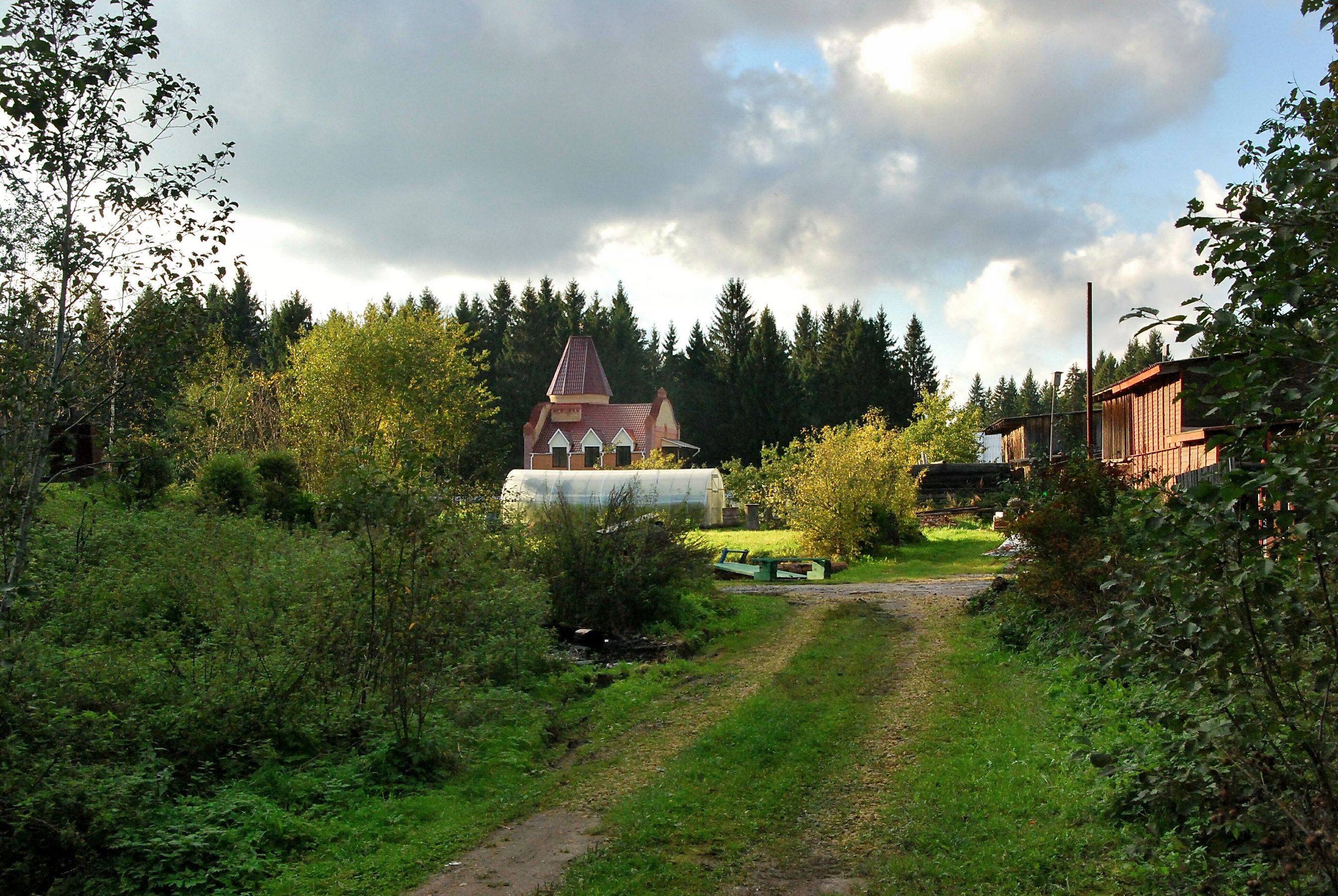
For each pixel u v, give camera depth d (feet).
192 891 20.16
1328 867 12.69
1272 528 12.57
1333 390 11.60
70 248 26.45
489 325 296.10
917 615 60.29
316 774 27.09
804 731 33.27
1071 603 43.98
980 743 30.81
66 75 25.80
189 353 29.04
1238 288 13.09
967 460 198.59
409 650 29.84
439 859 22.49
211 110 28.14
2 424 24.95
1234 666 13.35
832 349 273.33
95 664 27.04
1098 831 21.67
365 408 116.88
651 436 205.57
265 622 31.94
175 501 66.90
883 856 22.17
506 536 53.78
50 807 20.07
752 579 87.66
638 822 24.63
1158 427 87.35
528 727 34.19
